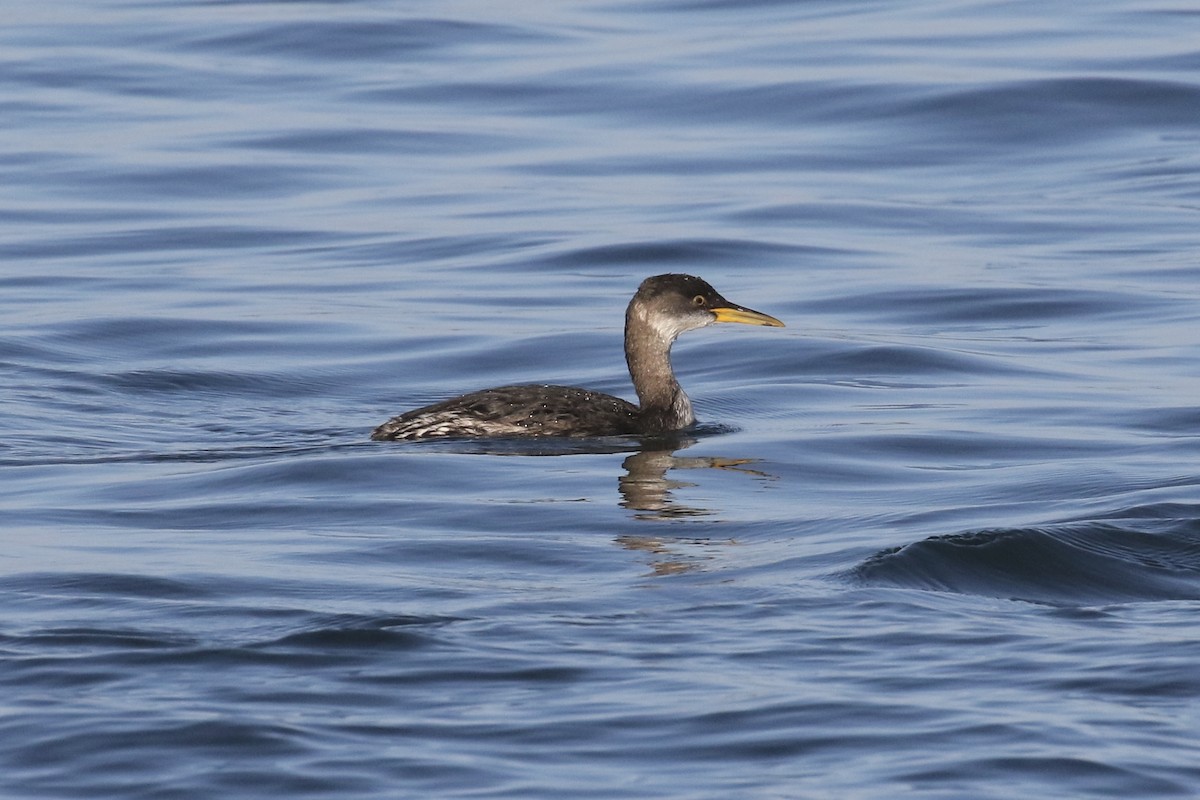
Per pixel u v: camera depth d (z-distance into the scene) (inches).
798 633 426.3
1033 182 1115.3
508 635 426.3
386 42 1396.4
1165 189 1094.4
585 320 879.1
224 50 1387.8
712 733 369.1
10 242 1007.0
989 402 726.5
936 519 546.0
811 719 374.3
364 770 353.1
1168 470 603.8
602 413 683.4
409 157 1166.3
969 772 349.7
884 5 1497.3
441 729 371.9
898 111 1226.6
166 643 421.7
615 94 1277.1
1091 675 396.2
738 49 1366.9
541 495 584.7
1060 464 621.3
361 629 430.6
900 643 418.6
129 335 848.3
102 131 1209.4
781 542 520.4
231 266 973.8
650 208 1067.9
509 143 1192.8
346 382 789.2
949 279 935.7
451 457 637.9
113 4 1546.5
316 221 1052.5
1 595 462.6
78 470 626.8
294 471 615.8
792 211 1061.1
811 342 836.0
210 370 797.2
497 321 878.4
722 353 830.5
